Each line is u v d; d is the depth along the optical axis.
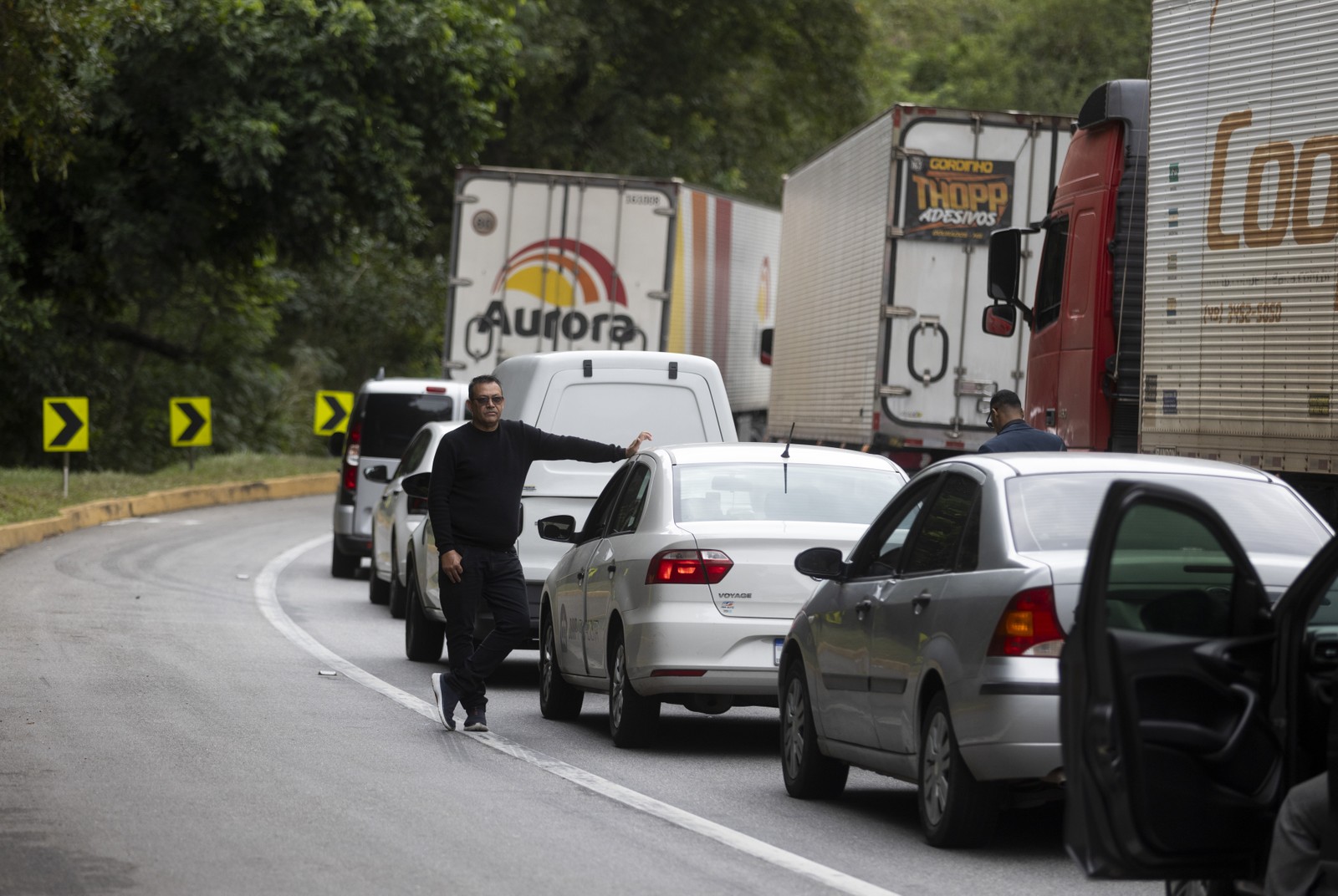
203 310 159.00
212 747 36.47
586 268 93.06
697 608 37.16
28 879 24.78
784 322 99.62
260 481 127.00
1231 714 19.45
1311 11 40.56
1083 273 53.50
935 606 28.56
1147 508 21.42
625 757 38.12
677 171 177.75
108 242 115.88
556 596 44.34
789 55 184.88
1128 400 52.00
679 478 39.31
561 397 50.91
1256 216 42.03
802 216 95.38
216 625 59.34
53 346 131.75
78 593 66.06
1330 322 39.97
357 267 181.75
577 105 175.38
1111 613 20.69
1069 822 18.45
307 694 45.22
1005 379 74.31
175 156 117.88
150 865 25.84
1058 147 74.19
